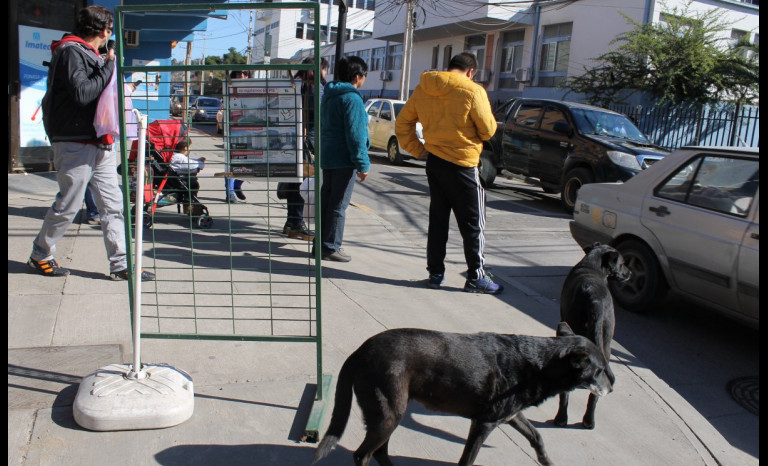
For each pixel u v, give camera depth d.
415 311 5.03
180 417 3.05
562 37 22.38
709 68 17.12
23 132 8.59
